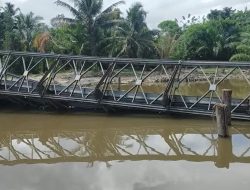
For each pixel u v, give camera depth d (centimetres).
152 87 3638
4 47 4662
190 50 5412
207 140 1523
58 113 2158
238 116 1688
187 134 1638
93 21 4491
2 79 2395
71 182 1110
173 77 1812
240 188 990
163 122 1847
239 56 4566
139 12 4922
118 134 1703
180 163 1259
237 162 1238
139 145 1523
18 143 1638
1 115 2162
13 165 1325
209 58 5516
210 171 1153
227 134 1499
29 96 2139
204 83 3941
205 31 5447
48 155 1446
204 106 1833
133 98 1933
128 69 4709
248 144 1428
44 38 4672
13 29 5162
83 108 2217
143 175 1145
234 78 4300
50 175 1191
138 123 1856
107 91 2094
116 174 1167
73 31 4531
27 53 2183
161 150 1437
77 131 1786
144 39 4956
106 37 4691
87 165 1288
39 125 1919
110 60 1956
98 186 1062
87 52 4606
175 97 1903
